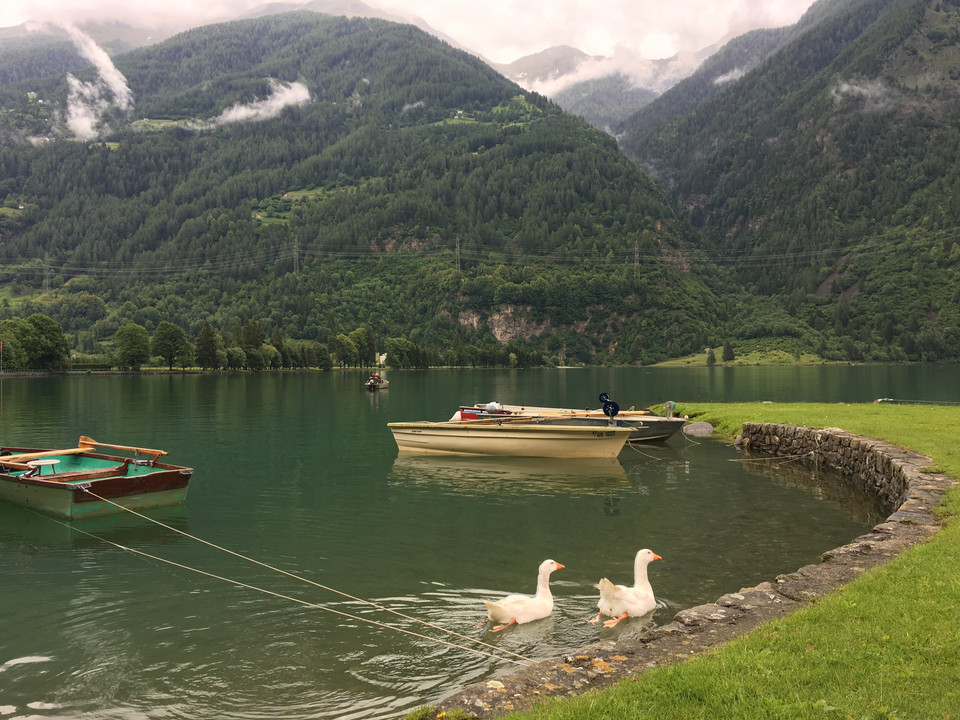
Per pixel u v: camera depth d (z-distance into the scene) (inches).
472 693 345.1
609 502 1010.7
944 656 336.8
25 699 426.0
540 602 549.0
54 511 901.8
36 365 6043.3
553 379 6343.5
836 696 302.4
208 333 6865.2
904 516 634.2
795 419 1590.8
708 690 315.0
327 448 1603.1
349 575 666.2
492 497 1051.9
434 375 7411.4
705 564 684.7
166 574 673.6
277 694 426.9
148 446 1635.1
